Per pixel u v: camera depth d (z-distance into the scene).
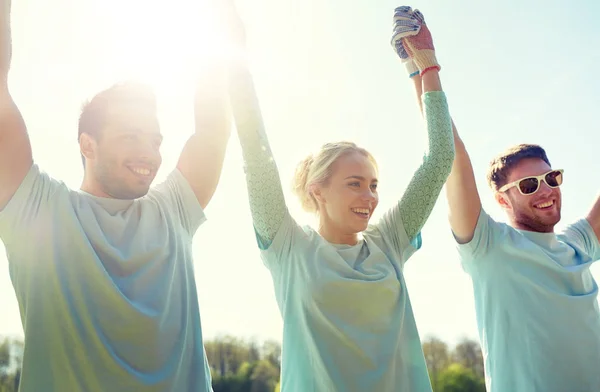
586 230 4.04
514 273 3.44
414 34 3.48
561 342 3.25
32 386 2.34
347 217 3.06
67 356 2.37
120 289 2.50
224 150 3.17
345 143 3.26
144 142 2.79
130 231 2.71
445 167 3.21
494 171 3.96
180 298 2.69
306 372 2.78
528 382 3.21
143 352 2.44
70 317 2.41
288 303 2.91
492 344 3.42
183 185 3.02
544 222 3.73
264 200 2.94
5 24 2.55
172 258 2.73
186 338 2.62
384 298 2.90
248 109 2.97
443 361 35.00
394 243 3.18
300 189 3.33
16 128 2.55
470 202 3.51
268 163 2.95
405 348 2.89
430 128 3.31
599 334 3.40
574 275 3.48
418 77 3.58
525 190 3.74
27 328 2.42
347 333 2.78
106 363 2.38
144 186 2.78
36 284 2.48
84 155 2.85
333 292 2.84
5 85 2.54
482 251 3.53
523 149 3.88
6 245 2.56
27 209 2.54
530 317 3.32
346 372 2.72
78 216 2.62
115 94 2.84
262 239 3.02
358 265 2.99
